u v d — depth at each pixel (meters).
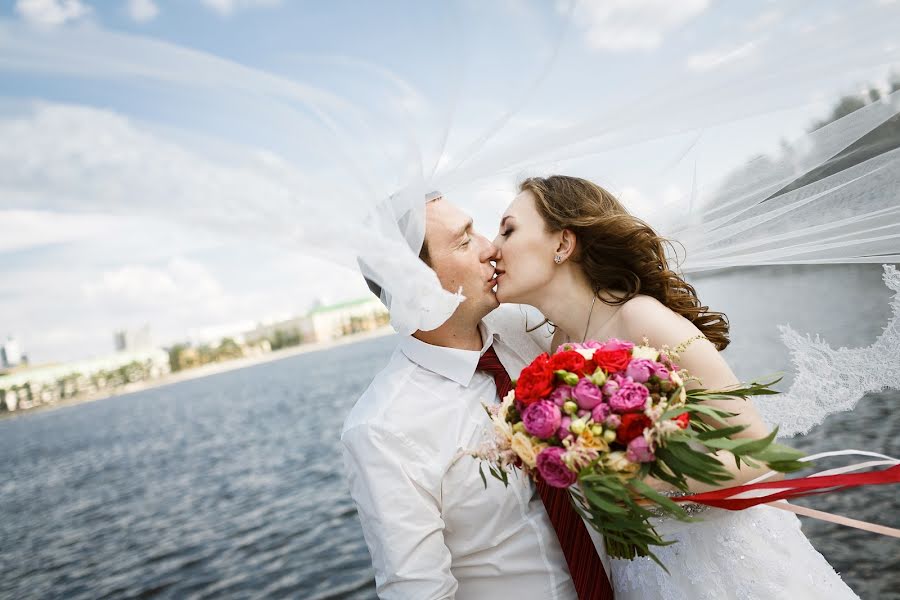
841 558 3.91
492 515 1.81
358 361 68.81
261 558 10.40
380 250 1.41
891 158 2.02
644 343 1.48
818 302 2.62
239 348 133.62
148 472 26.69
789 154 2.11
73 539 16.55
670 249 2.26
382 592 1.75
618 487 1.26
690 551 1.65
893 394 5.72
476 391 1.92
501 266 1.92
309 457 19.91
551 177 1.99
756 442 1.27
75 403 121.00
